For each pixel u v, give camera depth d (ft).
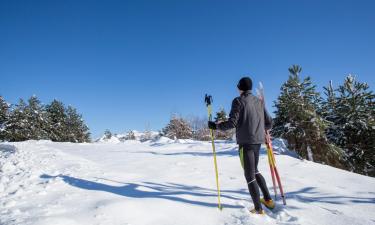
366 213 11.44
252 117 11.55
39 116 96.02
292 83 29.40
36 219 9.12
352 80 35.29
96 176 15.75
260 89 12.71
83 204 11.08
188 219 10.27
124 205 10.71
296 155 27.76
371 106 34.40
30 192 12.60
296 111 28.55
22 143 35.29
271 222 10.27
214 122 12.07
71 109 109.40
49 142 41.98
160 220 10.03
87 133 113.60
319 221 10.37
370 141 33.06
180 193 13.01
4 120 93.09
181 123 112.57
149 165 20.30
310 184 15.99
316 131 28.17
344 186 16.17
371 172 32.96
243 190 14.21
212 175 17.25
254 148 11.57
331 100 36.04
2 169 18.34
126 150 32.01
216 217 10.60
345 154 30.19
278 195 13.71
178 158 23.84
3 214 9.82
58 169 17.76
